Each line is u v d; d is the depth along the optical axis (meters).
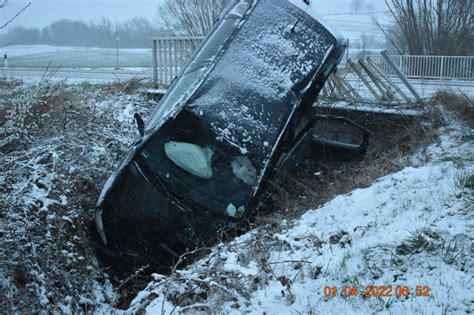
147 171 6.27
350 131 9.87
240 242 5.50
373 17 37.53
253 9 7.71
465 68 18.75
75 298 5.70
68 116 8.84
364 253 4.56
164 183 6.22
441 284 3.87
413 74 19.66
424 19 21.34
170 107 6.75
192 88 6.70
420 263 4.24
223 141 6.34
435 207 5.22
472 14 20.69
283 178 7.11
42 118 8.63
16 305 5.14
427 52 21.41
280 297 4.29
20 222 5.99
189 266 5.50
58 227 6.32
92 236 6.50
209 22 16.91
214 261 5.29
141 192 6.16
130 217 6.13
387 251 4.53
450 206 5.13
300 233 5.50
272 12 7.70
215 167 6.31
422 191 5.75
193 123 6.39
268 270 4.76
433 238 4.52
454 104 9.59
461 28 20.89
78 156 7.89
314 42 7.52
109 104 10.23
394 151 8.59
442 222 4.76
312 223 5.93
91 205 7.18
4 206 6.14
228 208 6.19
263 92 6.82
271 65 7.10
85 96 10.43
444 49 20.83
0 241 5.61
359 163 8.55
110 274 6.27
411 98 10.43
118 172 6.32
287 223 6.02
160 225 6.08
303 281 4.50
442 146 8.00
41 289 5.41
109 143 8.76
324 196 7.25
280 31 7.49
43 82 9.27
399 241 4.61
